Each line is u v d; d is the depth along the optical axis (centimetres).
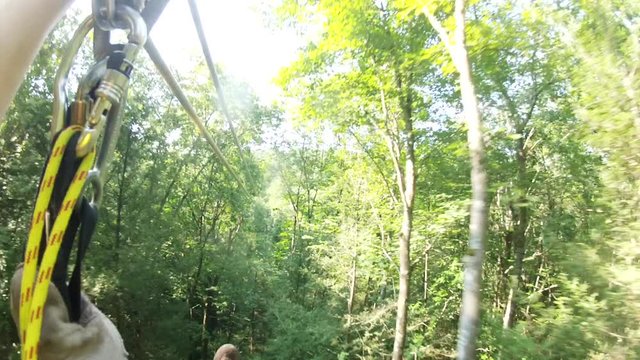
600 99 695
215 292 3319
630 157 678
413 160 1917
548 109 1639
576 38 736
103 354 110
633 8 698
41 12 91
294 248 3500
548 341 753
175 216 2986
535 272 1919
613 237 702
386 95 1838
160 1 111
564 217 1202
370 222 2497
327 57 1761
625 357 657
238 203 3195
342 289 2933
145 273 2423
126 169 2580
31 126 1628
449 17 1125
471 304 396
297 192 3734
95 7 104
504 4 1143
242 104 2492
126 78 103
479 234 468
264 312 3189
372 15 1546
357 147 2295
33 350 93
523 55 1305
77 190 98
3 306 1363
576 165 1555
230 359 510
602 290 693
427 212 1981
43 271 94
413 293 2605
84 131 99
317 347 2536
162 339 2555
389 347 2509
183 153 2911
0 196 1688
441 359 2341
